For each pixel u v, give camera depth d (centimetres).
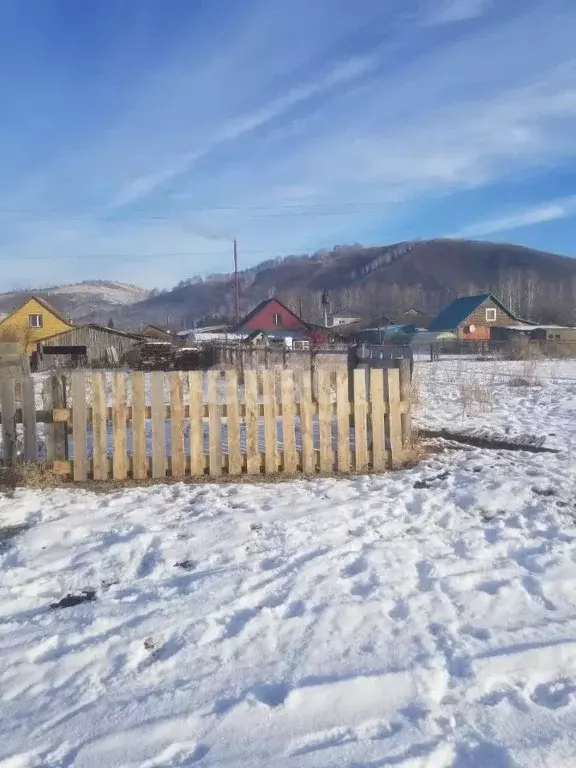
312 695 298
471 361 3566
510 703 297
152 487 652
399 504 590
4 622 374
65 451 695
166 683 312
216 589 409
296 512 563
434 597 398
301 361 2111
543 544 488
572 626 365
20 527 537
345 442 728
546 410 1215
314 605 389
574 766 258
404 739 270
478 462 757
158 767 256
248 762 257
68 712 291
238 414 707
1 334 5059
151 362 3278
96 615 378
